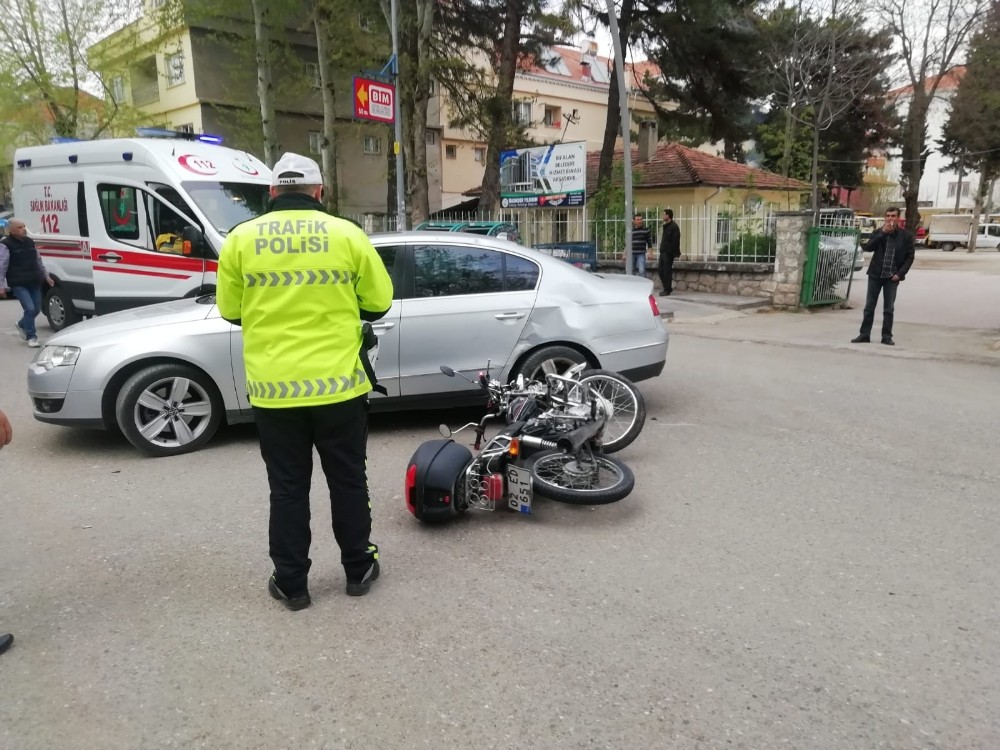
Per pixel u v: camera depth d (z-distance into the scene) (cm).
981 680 286
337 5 1836
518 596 352
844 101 2598
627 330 622
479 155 3641
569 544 409
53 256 1059
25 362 920
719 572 375
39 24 2200
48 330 1166
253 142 2653
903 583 362
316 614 338
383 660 301
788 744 253
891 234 986
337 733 259
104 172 952
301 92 2547
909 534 418
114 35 2369
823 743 253
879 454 555
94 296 979
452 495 423
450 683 286
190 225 884
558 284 615
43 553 402
